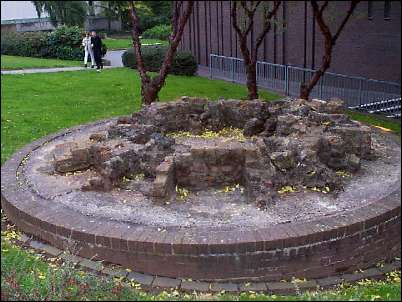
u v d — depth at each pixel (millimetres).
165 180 7328
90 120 12977
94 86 15961
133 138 9016
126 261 6301
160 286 5996
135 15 11750
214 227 6547
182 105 10422
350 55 17781
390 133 11273
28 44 18844
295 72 18047
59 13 16156
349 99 15586
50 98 14820
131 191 7801
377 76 16766
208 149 7633
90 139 9633
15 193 7895
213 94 16797
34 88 15734
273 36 21078
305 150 7875
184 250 6066
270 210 7035
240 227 6531
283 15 20031
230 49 23859
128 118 10273
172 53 11742
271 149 8109
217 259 6070
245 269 6125
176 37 11562
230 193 7617
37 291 5160
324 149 8406
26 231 7234
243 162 7684
